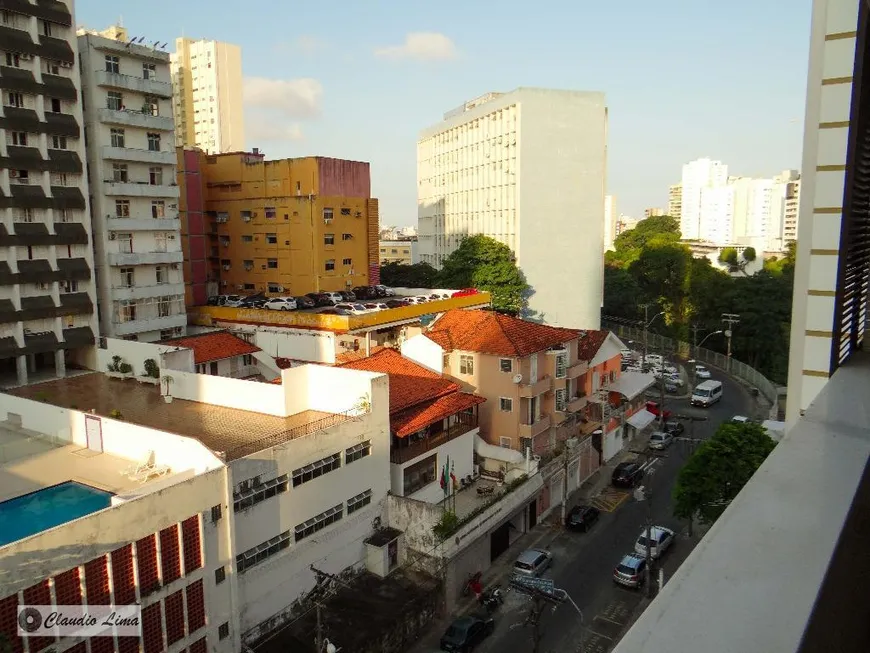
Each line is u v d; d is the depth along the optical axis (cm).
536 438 3778
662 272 8706
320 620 2342
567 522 3672
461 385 3869
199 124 12531
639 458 4684
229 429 2828
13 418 2928
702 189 17825
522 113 6969
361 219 6675
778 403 5809
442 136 8812
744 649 198
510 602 2986
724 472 2905
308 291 6328
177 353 3531
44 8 4441
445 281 7019
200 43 12275
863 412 450
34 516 2120
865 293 838
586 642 2723
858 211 775
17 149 4328
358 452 2820
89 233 4753
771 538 270
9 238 4284
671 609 228
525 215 7094
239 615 2303
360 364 3809
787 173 15912
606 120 7375
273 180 6431
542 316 7275
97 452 2612
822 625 227
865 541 331
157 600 2027
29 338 4431
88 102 4972
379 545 2842
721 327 7750
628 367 6725
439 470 3334
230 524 2233
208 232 6869
